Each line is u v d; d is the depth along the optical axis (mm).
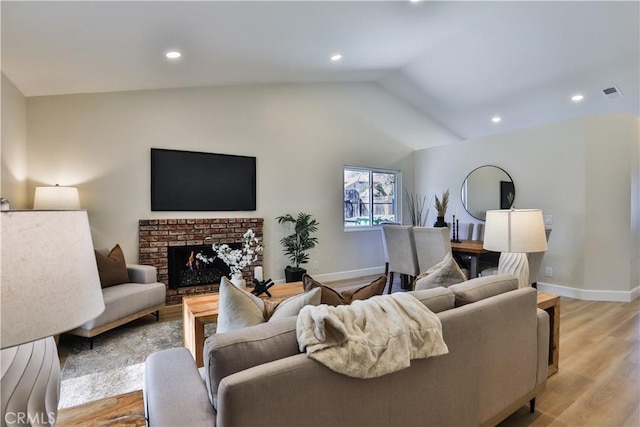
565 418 1896
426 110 6617
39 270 677
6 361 742
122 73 3373
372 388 1183
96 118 3820
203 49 3156
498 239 2381
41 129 3568
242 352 1061
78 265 763
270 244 4961
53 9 2068
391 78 5762
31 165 3527
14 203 3199
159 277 4105
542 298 2350
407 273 4422
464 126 6891
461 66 5000
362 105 5906
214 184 4520
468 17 3758
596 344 2857
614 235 4129
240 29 2902
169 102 4230
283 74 4551
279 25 2996
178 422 1003
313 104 5375
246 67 3961
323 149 5469
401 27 3729
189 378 1252
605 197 4145
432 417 1378
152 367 1332
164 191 4191
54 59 2775
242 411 928
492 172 5246
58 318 700
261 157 4898
